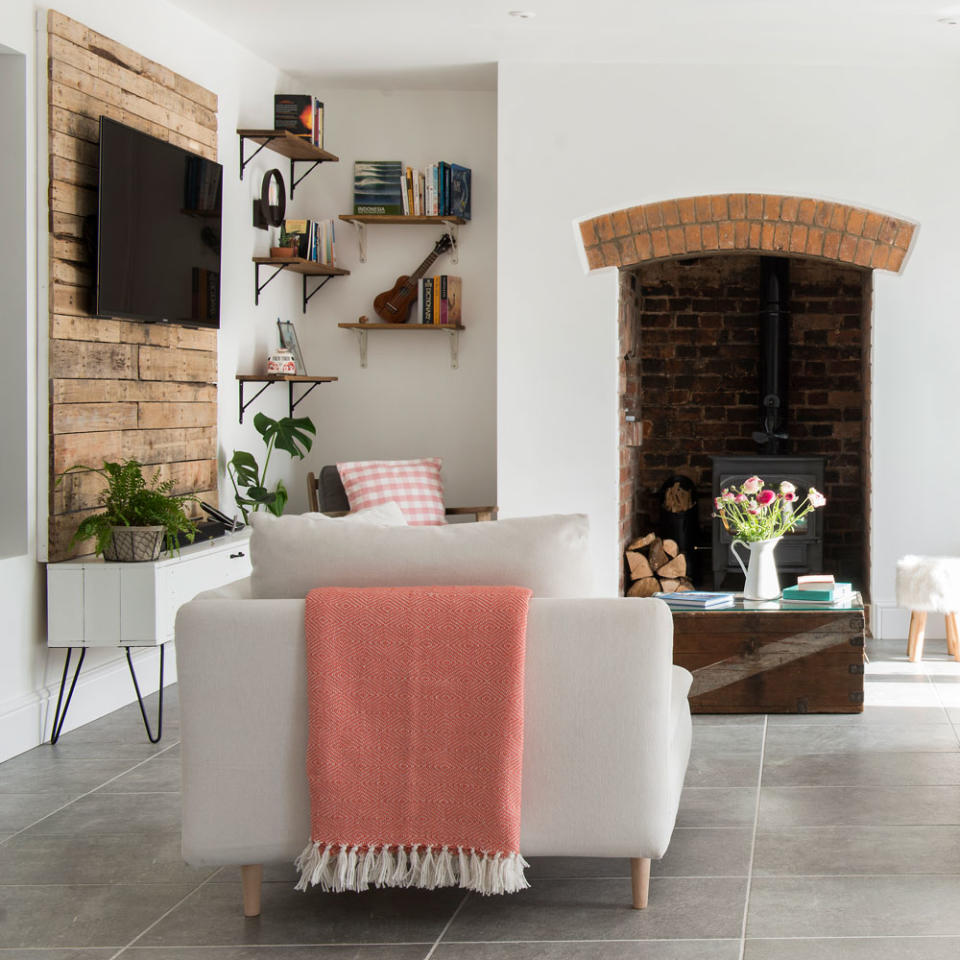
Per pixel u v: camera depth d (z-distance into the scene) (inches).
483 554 106.0
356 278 265.7
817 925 102.9
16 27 161.0
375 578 106.6
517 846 101.3
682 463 281.0
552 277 235.5
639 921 105.1
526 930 104.1
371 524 109.9
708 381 279.3
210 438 216.1
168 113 198.1
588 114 232.8
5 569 160.1
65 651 173.8
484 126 261.0
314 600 103.4
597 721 102.5
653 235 233.3
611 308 234.8
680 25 209.6
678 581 241.8
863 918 104.1
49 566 163.6
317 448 268.5
